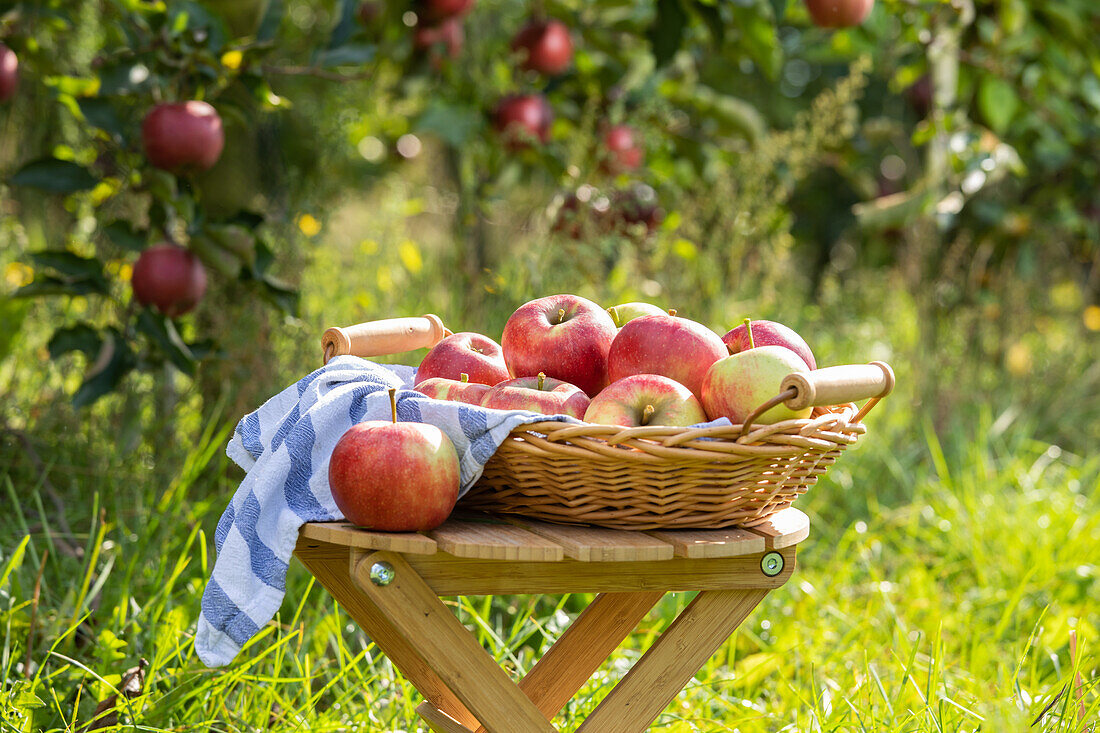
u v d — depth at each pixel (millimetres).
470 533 1389
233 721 1927
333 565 1628
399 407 1479
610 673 2158
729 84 4656
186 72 2562
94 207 2986
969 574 2979
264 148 3266
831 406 1603
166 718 1844
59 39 3283
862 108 6277
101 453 2854
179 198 2484
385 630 1705
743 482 1411
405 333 1895
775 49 3340
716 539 1394
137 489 2668
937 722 1840
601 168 3479
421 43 3490
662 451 1316
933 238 4285
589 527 1441
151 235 2604
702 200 3879
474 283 3727
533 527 1438
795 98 6352
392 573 1357
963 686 2211
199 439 2988
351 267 3889
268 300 2688
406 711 1936
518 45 3467
